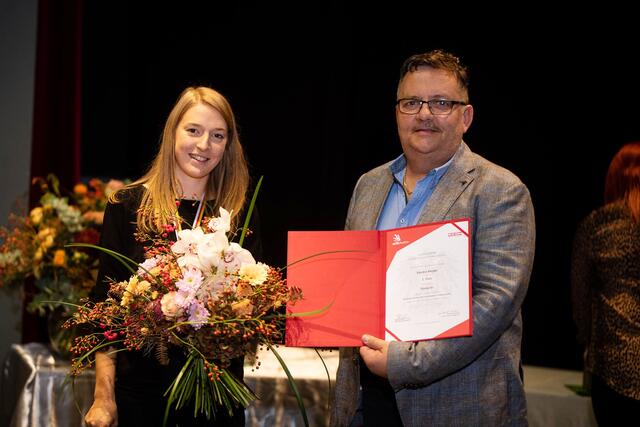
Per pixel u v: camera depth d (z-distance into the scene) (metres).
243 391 1.99
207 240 1.94
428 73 2.16
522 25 4.17
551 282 4.15
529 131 4.16
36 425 2.96
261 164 4.76
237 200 2.30
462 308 1.97
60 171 4.23
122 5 4.90
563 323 4.13
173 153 2.24
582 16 4.04
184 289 1.87
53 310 3.15
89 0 4.80
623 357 2.70
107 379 2.12
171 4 4.91
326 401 2.92
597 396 2.80
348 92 4.55
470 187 2.12
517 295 2.01
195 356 1.93
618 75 3.97
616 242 2.78
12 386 3.30
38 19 4.17
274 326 1.93
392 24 4.45
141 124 4.92
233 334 1.86
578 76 4.06
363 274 2.09
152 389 2.11
